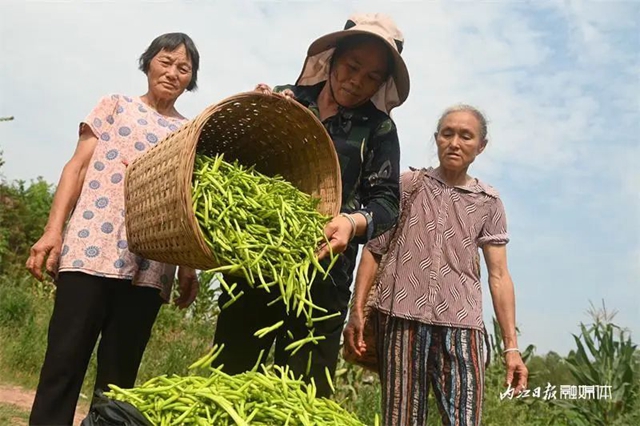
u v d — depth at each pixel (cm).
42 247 306
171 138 237
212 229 230
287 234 241
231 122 273
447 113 352
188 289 352
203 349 797
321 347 297
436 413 602
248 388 182
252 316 305
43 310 956
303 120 262
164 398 179
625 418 680
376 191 301
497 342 723
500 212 359
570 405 699
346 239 256
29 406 570
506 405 671
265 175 290
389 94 312
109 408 168
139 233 251
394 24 302
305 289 231
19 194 1528
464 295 341
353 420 186
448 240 345
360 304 370
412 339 341
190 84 349
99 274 305
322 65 315
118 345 313
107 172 316
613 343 715
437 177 359
